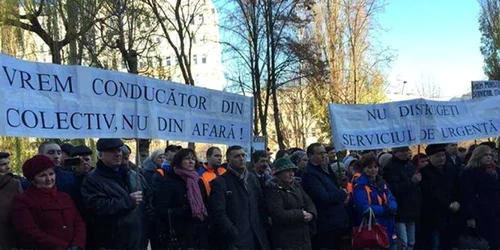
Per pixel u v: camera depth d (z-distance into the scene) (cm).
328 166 644
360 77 3084
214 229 537
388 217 625
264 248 537
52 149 538
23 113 388
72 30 1878
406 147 692
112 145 470
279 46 2216
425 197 691
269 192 550
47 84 409
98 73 445
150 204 566
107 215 461
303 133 3700
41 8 1881
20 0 1866
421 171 700
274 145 3834
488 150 656
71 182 507
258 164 673
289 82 2386
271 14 2200
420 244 700
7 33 1858
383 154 782
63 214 435
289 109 3500
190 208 530
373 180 631
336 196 599
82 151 537
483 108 749
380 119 689
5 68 380
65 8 1877
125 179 509
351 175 805
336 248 613
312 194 600
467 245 669
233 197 527
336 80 2934
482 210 648
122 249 467
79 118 427
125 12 1911
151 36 2153
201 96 538
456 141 712
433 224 686
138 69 2105
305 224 555
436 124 708
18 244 424
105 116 446
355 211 629
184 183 542
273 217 540
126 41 2034
